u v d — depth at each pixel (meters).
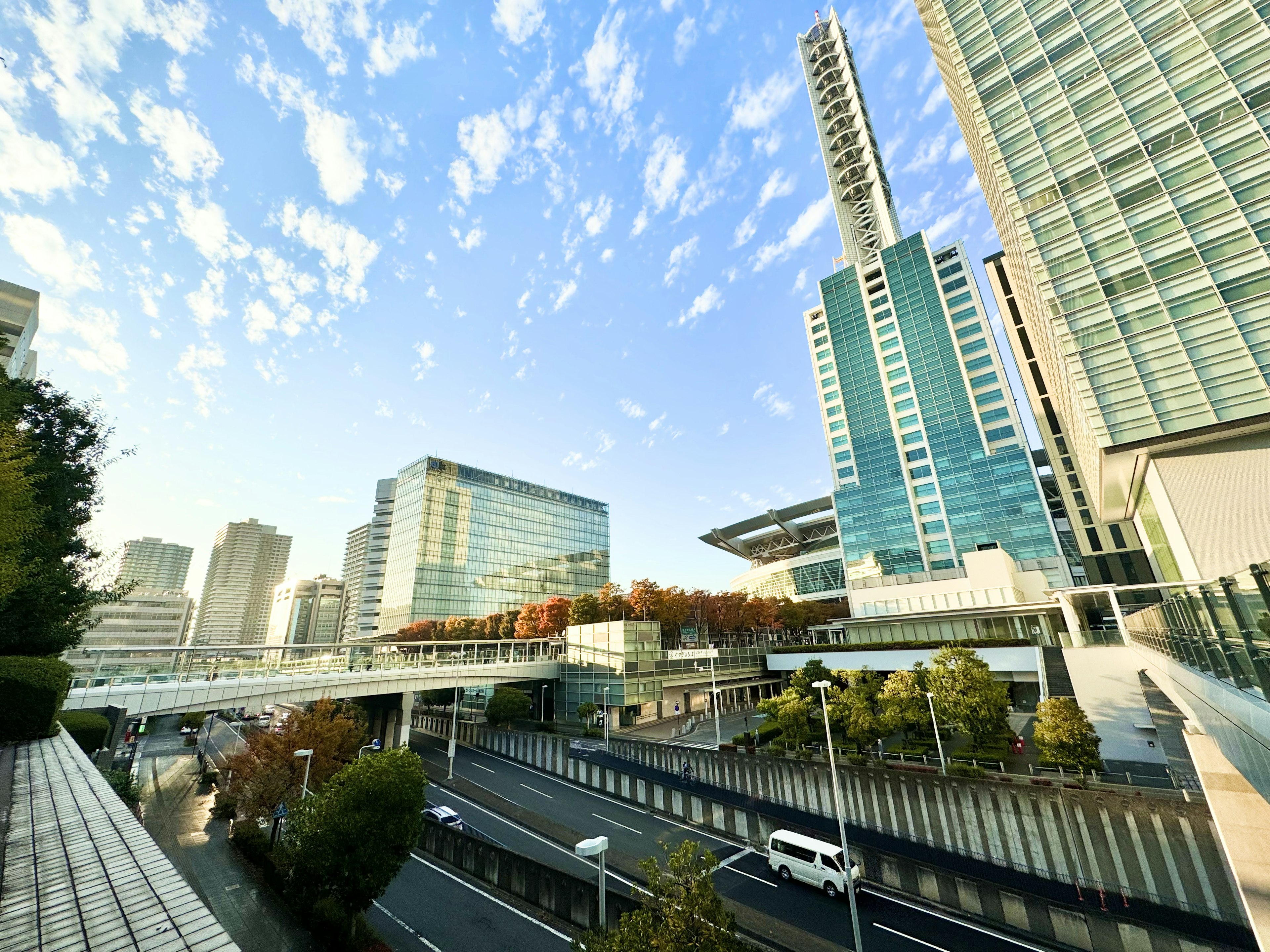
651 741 44.81
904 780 25.41
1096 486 34.53
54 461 23.62
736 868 23.02
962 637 58.31
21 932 5.94
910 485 76.25
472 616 108.56
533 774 39.84
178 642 146.88
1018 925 17.77
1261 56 27.09
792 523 108.31
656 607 62.94
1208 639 10.77
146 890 7.13
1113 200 29.80
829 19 123.88
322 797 15.67
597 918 17.45
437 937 17.34
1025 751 32.88
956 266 81.50
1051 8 34.69
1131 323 27.89
